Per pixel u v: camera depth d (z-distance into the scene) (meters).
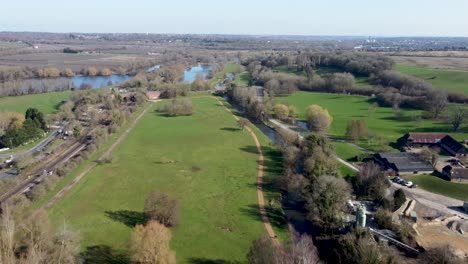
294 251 70.75
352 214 99.12
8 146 156.50
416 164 130.25
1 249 62.19
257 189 120.50
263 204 110.12
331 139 171.62
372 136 169.38
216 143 168.88
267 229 96.12
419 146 157.88
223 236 92.75
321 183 101.06
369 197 108.25
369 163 123.25
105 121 196.50
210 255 84.88
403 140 162.25
